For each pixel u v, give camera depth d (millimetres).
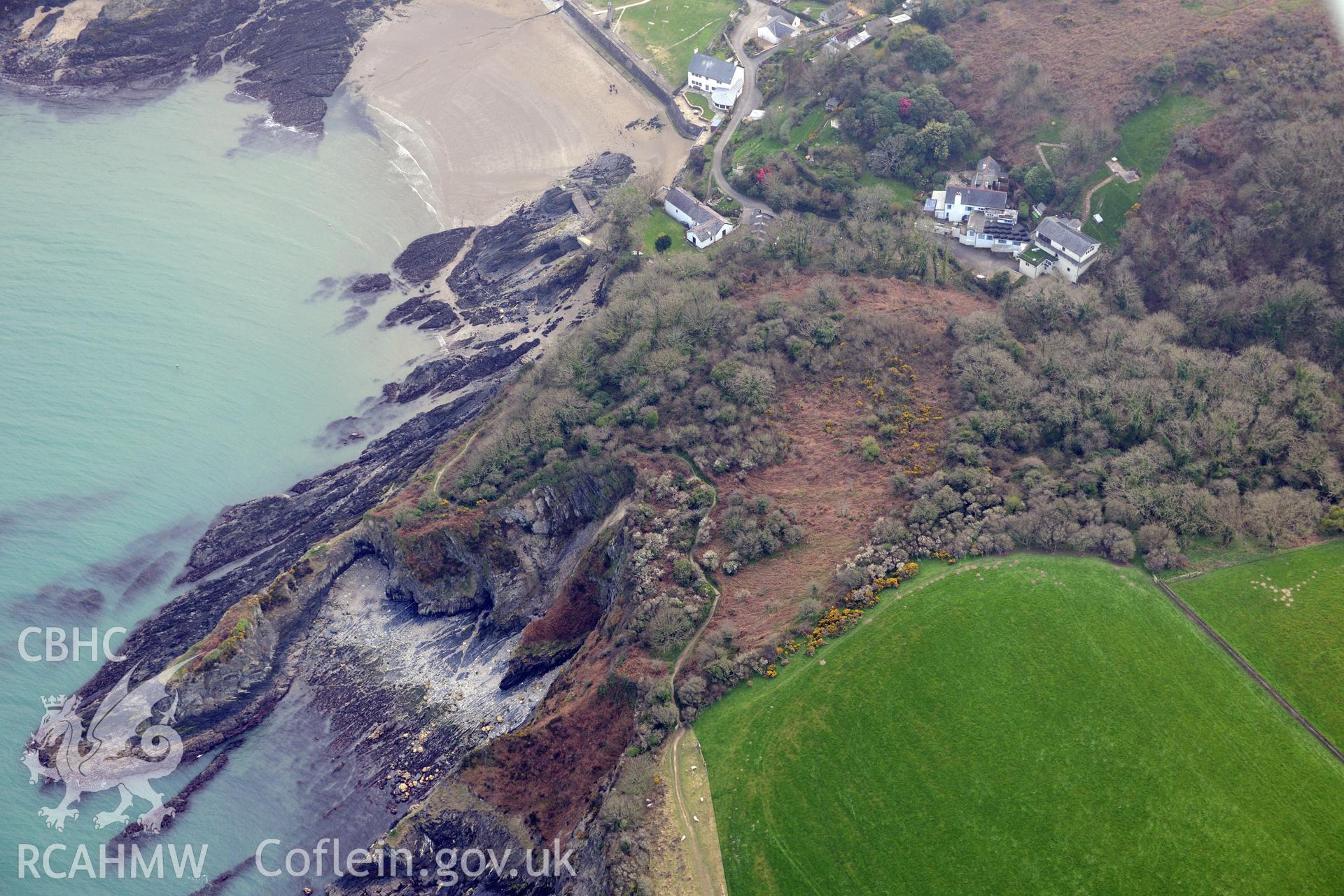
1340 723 135500
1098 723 137375
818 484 174625
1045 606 150375
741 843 130750
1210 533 158000
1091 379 182500
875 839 129500
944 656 145250
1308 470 164375
